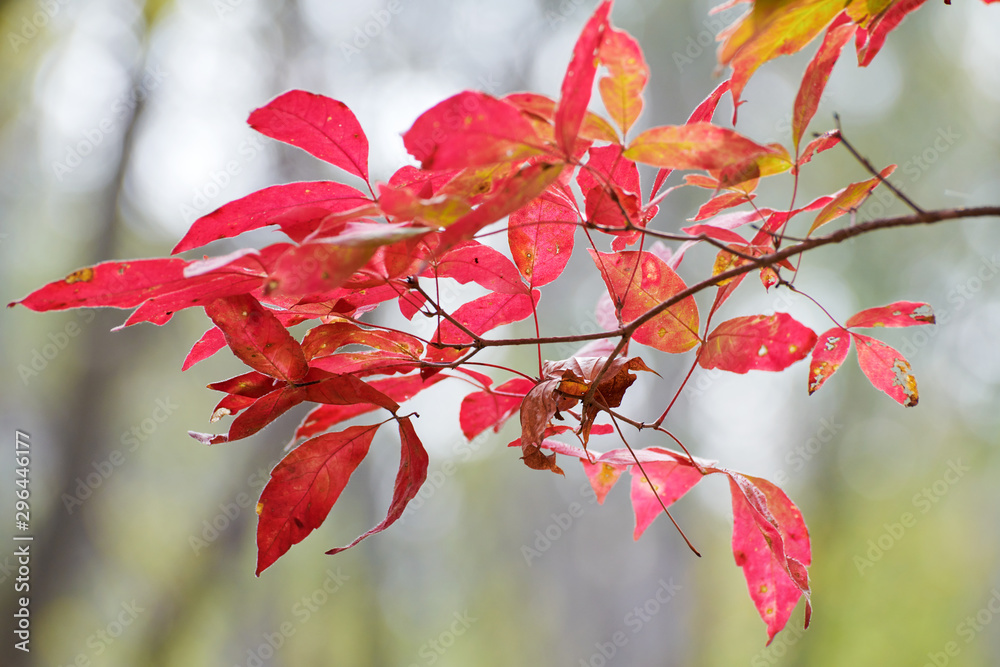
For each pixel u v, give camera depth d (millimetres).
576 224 874
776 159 804
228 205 842
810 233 938
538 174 676
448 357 1087
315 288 662
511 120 672
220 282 821
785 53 805
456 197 670
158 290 791
